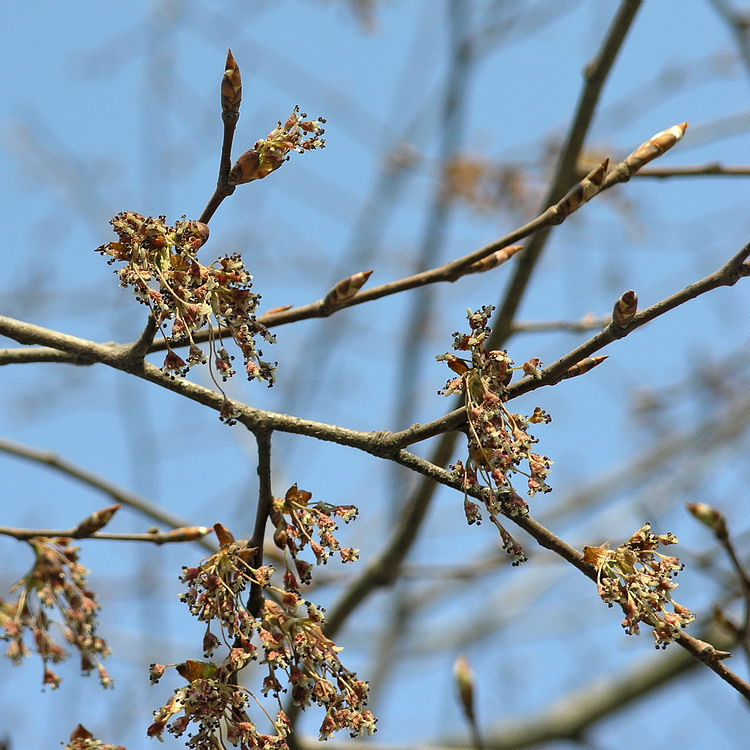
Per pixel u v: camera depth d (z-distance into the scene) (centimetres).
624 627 83
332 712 83
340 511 84
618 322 83
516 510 83
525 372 84
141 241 83
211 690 83
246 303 83
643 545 83
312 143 84
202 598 83
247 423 84
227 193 84
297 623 83
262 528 84
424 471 84
